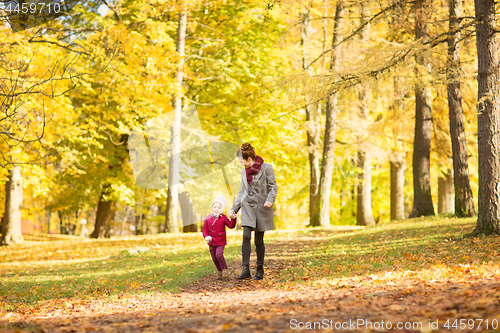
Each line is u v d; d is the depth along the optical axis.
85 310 4.82
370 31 15.13
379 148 19.03
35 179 13.88
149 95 12.52
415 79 10.48
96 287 6.41
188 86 18.00
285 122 18.52
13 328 3.73
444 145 18.06
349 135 20.11
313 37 19.69
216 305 4.51
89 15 13.09
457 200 12.91
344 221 29.62
